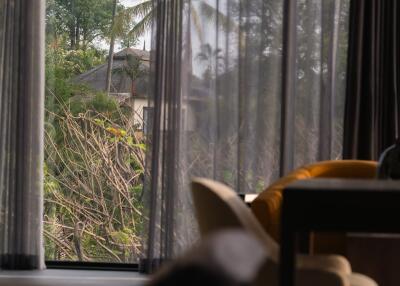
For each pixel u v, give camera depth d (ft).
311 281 9.01
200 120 17.74
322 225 8.18
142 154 20.85
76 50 20.39
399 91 17.07
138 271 18.34
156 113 17.61
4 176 18.10
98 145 20.72
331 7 17.31
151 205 17.63
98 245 20.92
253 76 17.61
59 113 20.53
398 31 17.04
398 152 11.02
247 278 2.23
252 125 17.63
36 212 18.15
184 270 2.18
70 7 20.36
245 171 17.61
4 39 18.08
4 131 18.12
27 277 17.35
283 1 17.39
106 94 20.56
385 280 10.52
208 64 17.70
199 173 17.74
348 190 8.14
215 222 9.20
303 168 13.57
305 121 17.48
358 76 16.98
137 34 20.43
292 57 17.34
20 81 18.04
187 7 17.71
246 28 17.54
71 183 20.72
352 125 17.01
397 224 8.13
